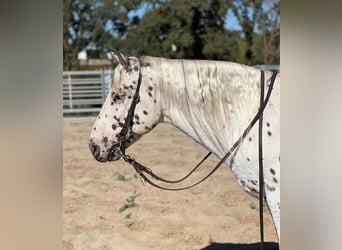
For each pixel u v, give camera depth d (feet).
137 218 14.65
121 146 8.81
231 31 67.10
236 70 8.07
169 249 12.44
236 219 14.57
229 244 12.68
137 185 18.33
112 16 67.62
